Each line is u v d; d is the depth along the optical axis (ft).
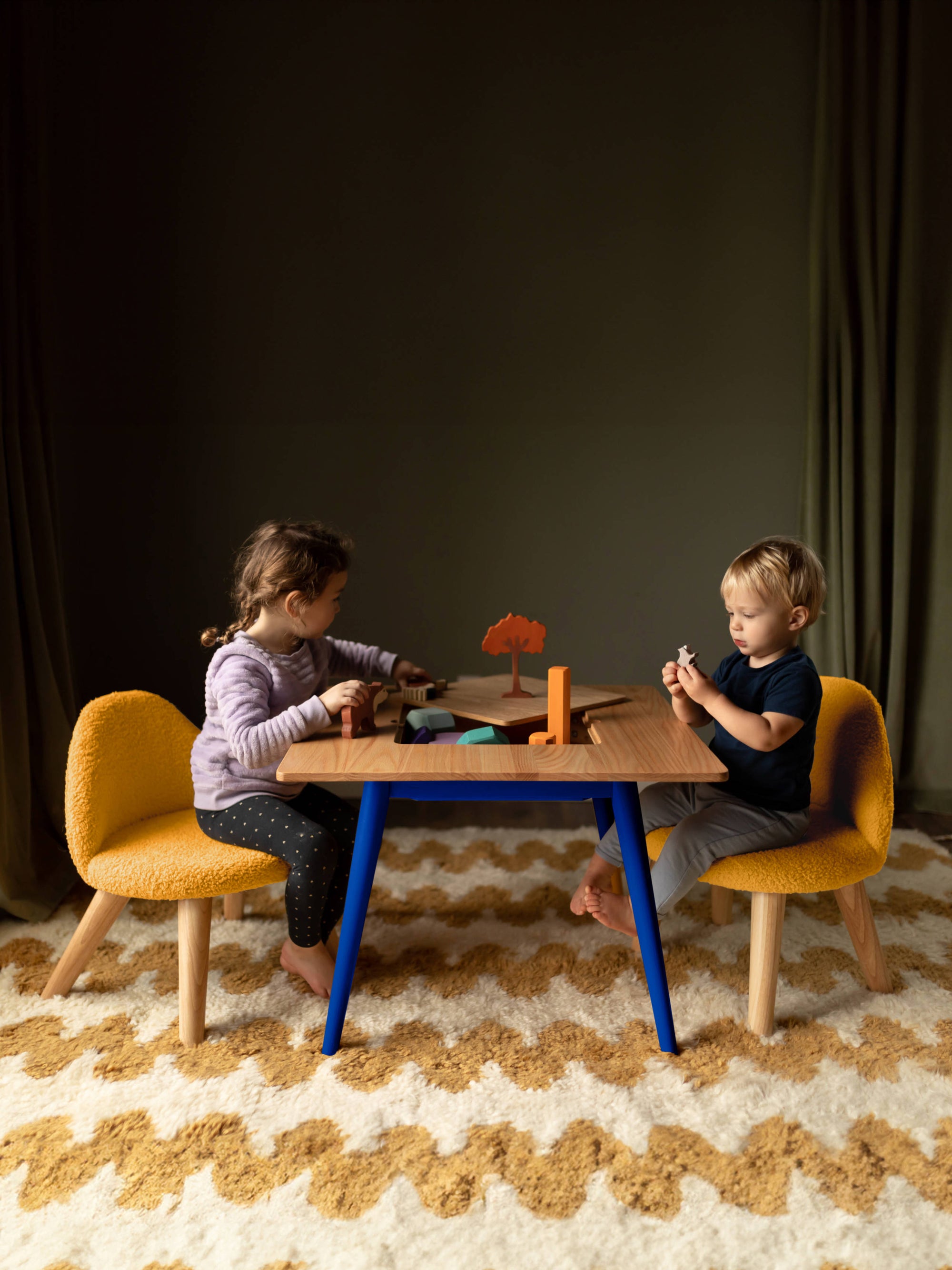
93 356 8.41
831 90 7.83
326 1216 3.48
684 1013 4.85
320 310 8.47
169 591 8.68
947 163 7.82
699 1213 3.48
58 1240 3.37
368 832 4.37
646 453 8.64
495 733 4.54
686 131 8.32
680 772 3.85
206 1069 4.40
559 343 8.54
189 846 4.81
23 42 6.73
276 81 8.25
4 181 6.48
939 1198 3.54
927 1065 4.37
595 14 8.22
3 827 6.00
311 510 8.66
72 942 5.03
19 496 6.57
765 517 8.70
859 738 4.98
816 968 5.29
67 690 7.15
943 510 8.04
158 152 8.27
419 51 8.25
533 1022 4.77
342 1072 4.36
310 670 5.26
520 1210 3.50
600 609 8.84
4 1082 4.30
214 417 8.54
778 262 8.43
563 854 7.02
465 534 8.74
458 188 8.38
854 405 8.17
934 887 6.40
